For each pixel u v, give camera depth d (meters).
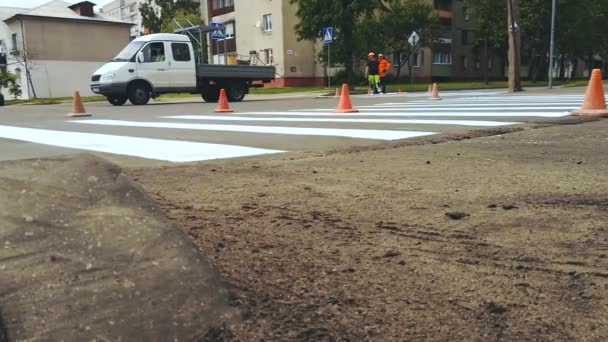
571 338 1.77
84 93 47.06
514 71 22.31
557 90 22.23
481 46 55.75
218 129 8.55
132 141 7.12
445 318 1.92
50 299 1.60
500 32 44.94
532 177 4.15
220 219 3.19
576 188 3.74
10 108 20.20
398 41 45.88
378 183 4.10
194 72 20.47
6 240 1.72
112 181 2.09
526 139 6.40
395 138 6.81
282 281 2.23
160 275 1.78
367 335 1.81
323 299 2.06
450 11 55.88
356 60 42.69
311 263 2.44
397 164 4.91
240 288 2.12
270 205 3.51
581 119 8.51
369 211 3.31
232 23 49.94
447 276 2.27
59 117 12.79
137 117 12.10
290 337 1.79
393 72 50.28
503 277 2.24
